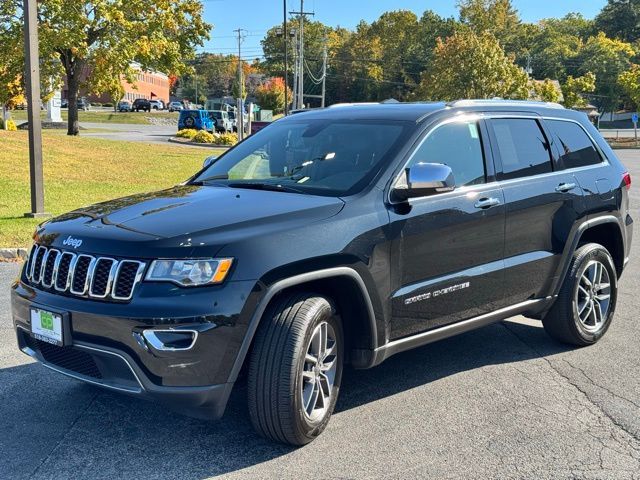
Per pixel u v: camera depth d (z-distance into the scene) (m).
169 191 4.47
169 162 23.45
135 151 26.09
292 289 3.74
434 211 4.25
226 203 3.91
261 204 3.85
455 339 5.79
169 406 3.40
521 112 5.22
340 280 3.82
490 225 4.62
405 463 3.59
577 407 4.34
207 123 54.56
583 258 5.40
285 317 3.56
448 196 4.38
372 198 4.02
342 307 4.07
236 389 4.59
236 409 4.28
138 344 3.28
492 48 62.00
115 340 3.35
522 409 4.30
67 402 4.37
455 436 3.91
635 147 58.66
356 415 4.19
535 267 5.02
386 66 123.81
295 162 4.60
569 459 3.65
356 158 4.35
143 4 32.09
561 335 5.47
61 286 3.61
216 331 3.29
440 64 63.47
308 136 4.79
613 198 5.70
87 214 3.99
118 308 3.34
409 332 4.24
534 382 4.77
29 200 13.60
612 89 114.00
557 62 125.12
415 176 3.99
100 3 30.14
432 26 130.88
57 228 3.83
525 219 4.89
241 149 5.12
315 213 3.77
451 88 62.47
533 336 5.89
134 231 3.52
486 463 3.60
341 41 140.00
